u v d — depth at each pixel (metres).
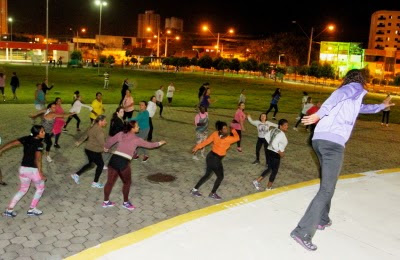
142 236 5.12
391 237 5.07
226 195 8.69
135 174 9.93
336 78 82.50
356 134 18.98
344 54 99.25
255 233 5.08
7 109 19.94
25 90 30.05
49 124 10.51
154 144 7.42
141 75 61.34
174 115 21.11
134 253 4.63
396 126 22.75
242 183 9.66
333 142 4.25
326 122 4.31
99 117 8.55
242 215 5.66
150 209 7.59
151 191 8.67
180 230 5.17
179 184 9.27
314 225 4.47
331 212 5.80
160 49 148.50
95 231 6.46
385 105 4.58
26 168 6.80
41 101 16.86
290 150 14.04
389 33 138.88
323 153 4.30
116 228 6.63
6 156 10.87
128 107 15.99
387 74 104.25
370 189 7.02
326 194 4.39
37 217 6.92
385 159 13.55
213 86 46.03
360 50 98.62
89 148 8.49
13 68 61.56
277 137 8.78
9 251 5.66
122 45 143.75
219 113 23.20
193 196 8.47
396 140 17.73
